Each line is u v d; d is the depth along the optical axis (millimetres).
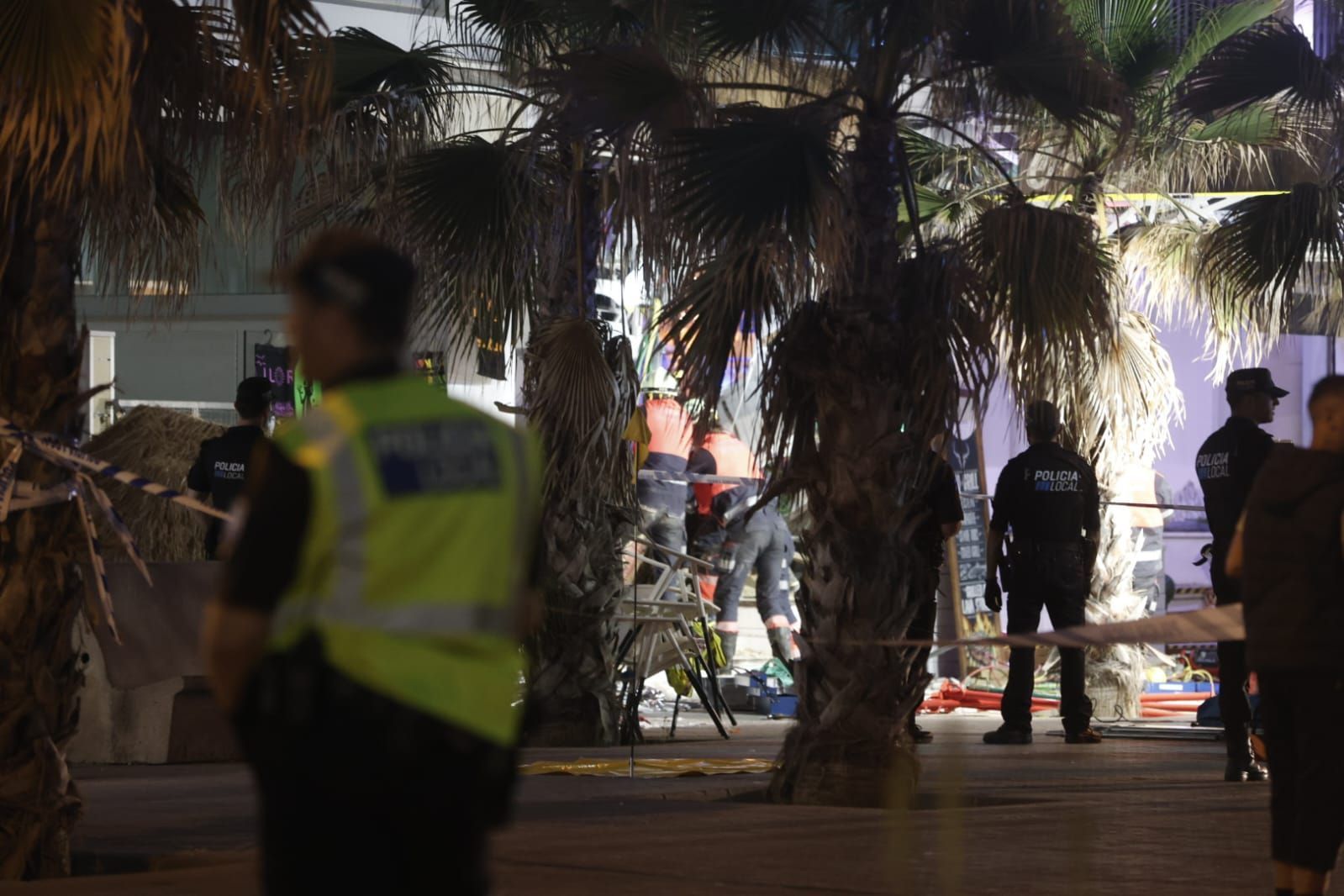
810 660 24000
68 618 17453
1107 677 45969
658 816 21672
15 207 16797
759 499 24562
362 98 30562
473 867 7691
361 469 7586
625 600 36312
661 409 47531
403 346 8109
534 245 32094
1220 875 16547
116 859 18375
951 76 24516
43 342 17094
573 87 24781
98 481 32062
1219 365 45312
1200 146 42875
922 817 21688
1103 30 40656
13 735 17031
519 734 8008
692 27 25844
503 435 8086
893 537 23781
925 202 40250
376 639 7547
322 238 8102
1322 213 32062
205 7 17531
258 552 7430
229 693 7551
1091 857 17797
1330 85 34062
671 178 23359
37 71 15680
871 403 23688
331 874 7430
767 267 23719
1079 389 40250
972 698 49594
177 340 48094
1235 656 27391
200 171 19344
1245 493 26609
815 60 25047
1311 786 13977
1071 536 37000
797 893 15414
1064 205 32625
